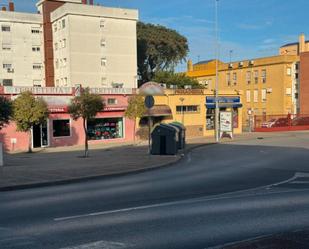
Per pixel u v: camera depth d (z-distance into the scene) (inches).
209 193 432.1
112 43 2571.4
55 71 2615.7
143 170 648.4
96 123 1510.8
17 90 1341.0
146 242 246.2
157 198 402.6
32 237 260.2
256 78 2883.9
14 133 1341.0
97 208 354.6
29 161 837.2
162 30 3041.3
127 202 382.0
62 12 2465.6
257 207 351.9
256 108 2888.8
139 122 1616.6
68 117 1444.4
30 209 355.6
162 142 910.4
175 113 1688.0
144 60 3112.7
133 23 2650.1
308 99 2623.0
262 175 585.6
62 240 252.1
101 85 2539.4
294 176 569.3
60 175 569.9
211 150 1077.1
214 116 1808.6
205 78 3348.9
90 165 700.0
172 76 2807.6
